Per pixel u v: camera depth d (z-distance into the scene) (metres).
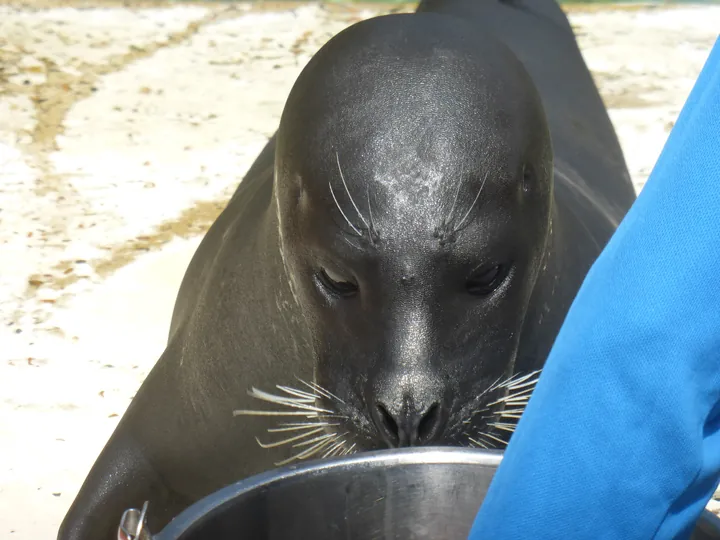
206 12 10.76
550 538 1.82
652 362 1.68
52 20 10.42
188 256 6.86
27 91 9.01
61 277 6.64
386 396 3.47
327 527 2.96
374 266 3.53
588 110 6.75
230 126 8.57
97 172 7.85
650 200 1.69
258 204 4.90
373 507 2.99
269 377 4.50
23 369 5.83
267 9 10.82
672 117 8.66
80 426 5.44
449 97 3.69
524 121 3.79
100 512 4.68
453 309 3.59
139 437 4.86
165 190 7.62
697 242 1.65
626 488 1.75
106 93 9.06
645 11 10.91
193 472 4.86
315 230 3.67
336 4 10.96
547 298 4.27
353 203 3.56
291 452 4.56
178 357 4.99
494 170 3.62
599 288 1.73
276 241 4.35
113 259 6.83
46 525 4.80
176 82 9.31
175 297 6.47
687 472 1.73
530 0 7.52
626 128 8.46
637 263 1.68
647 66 9.64
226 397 4.66
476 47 3.90
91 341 6.09
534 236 3.82
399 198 3.52
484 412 3.66
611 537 1.80
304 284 3.84
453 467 2.98
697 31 10.45
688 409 1.68
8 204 7.40
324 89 3.79
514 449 1.85
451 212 3.52
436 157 3.56
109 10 10.70
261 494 2.85
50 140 8.27
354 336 3.65
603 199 5.66
